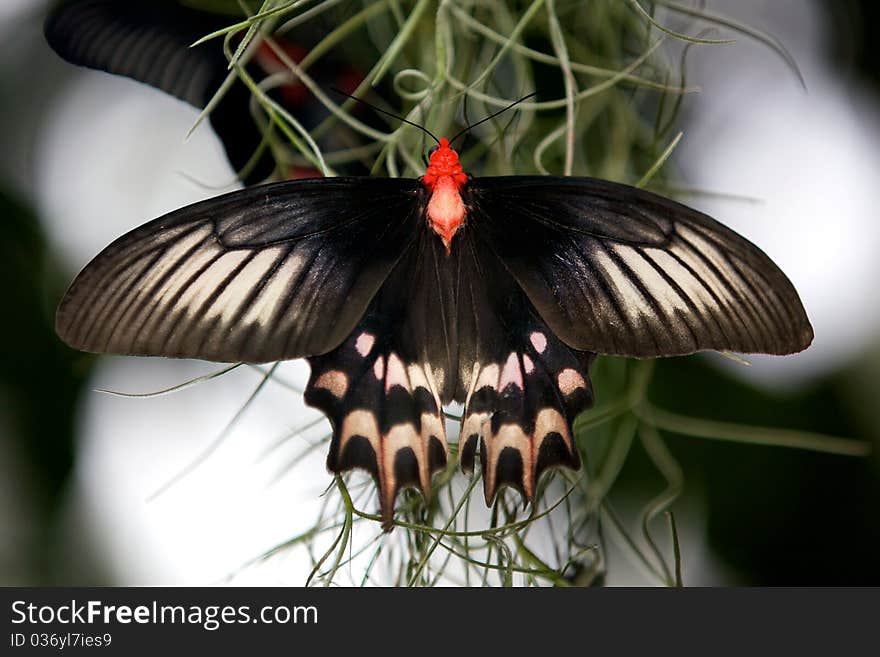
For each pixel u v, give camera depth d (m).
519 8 0.56
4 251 0.58
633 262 0.51
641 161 0.57
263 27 0.52
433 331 0.53
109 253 0.50
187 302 0.50
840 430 0.58
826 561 0.58
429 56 0.55
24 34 0.59
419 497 0.54
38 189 0.59
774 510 0.58
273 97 0.54
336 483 0.53
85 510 0.59
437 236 0.53
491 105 0.55
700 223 0.50
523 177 0.52
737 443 0.59
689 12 0.55
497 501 0.53
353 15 0.55
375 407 0.52
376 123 0.55
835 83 0.59
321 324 0.51
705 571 0.58
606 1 0.56
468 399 0.53
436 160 0.52
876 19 0.59
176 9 0.54
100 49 0.54
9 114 0.59
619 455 0.56
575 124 0.56
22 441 0.59
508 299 0.53
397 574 0.54
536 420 0.52
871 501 0.58
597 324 0.51
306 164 0.54
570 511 0.54
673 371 0.59
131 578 0.58
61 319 0.50
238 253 0.51
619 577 0.58
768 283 0.50
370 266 0.52
